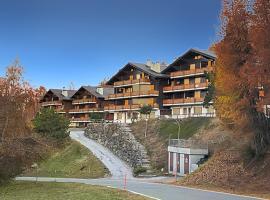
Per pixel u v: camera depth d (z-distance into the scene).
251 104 29.81
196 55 81.69
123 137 71.50
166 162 57.56
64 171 64.75
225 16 28.77
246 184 28.91
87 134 83.38
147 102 90.25
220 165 35.06
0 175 25.58
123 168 61.53
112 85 101.88
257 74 26.00
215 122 59.28
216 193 24.34
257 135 31.95
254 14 26.38
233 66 28.78
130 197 19.48
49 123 72.44
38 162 27.31
